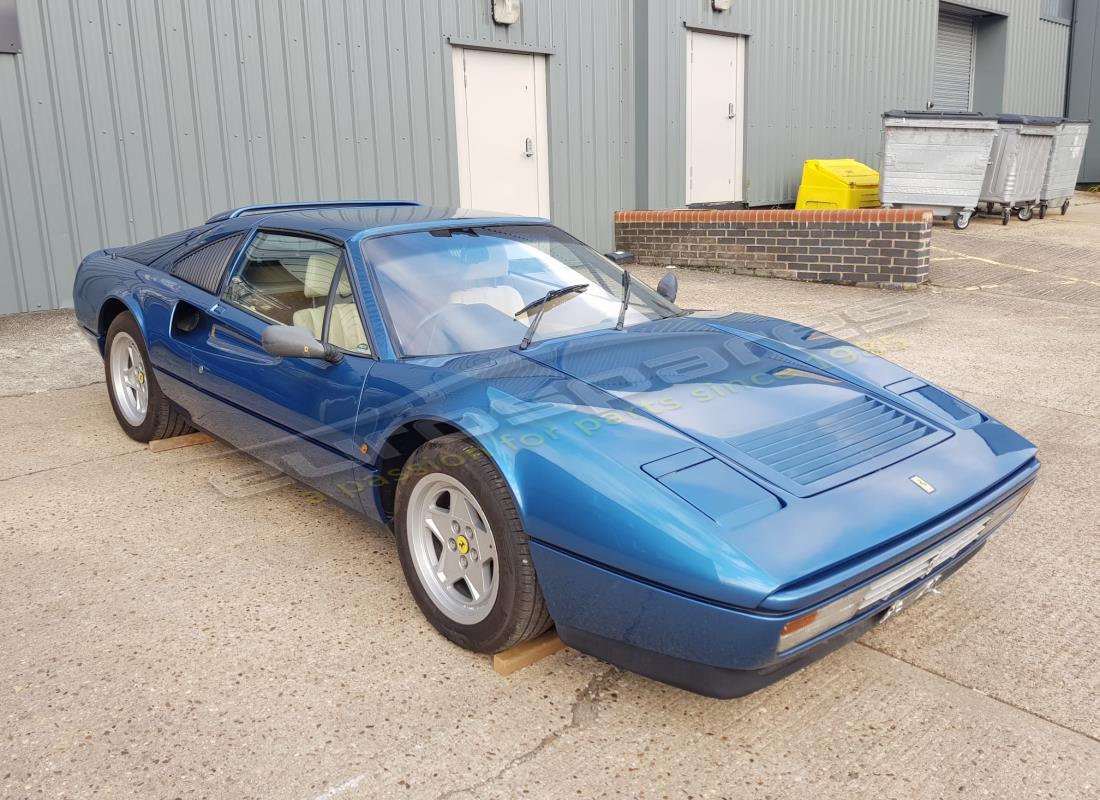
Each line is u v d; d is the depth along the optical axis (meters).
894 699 2.59
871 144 16.28
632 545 2.21
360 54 8.91
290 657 2.76
